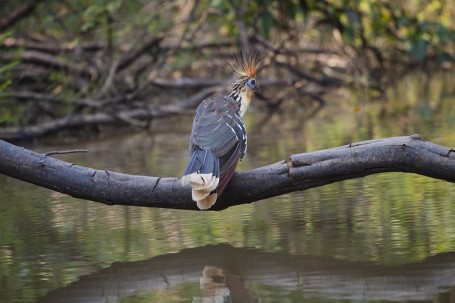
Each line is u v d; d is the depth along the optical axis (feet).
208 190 26.53
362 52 83.56
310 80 76.38
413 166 27.68
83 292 24.90
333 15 75.56
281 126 61.93
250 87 32.63
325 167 28.02
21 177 30.14
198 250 28.71
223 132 28.30
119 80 72.69
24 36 72.90
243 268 26.40
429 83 85.56
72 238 31.48
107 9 67.97
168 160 48.83
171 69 75.82
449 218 30.91
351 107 71.00
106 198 29.63
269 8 75.15
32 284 25.89
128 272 26.63
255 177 28.50
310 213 33.24
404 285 23.85
